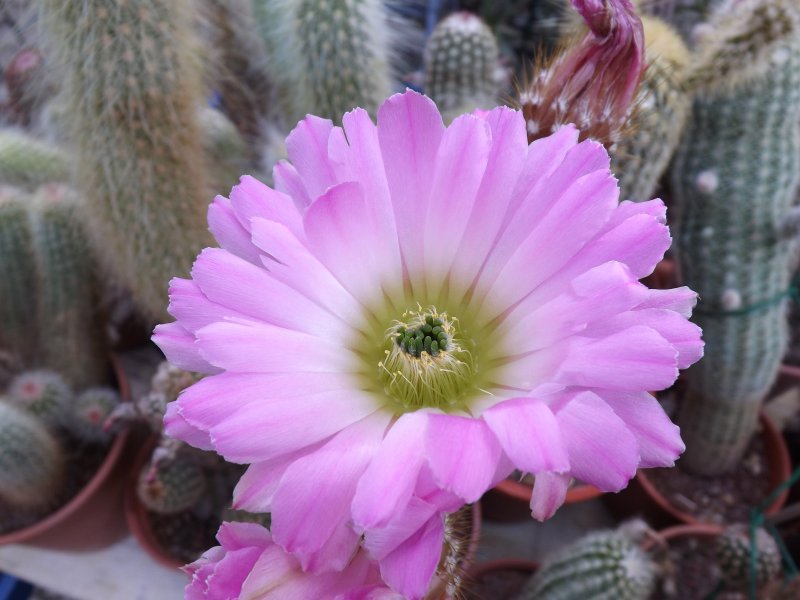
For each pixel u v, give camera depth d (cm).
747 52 23
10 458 26
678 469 33
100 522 29
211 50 30
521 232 14
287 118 31
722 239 27
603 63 16
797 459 35
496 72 34
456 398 15
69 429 30
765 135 25
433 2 44
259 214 14
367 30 26
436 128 14
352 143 14
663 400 33
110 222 25
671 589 28
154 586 30
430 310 16
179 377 22
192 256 26
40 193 29
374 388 15
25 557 30
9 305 31
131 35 21
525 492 27
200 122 26
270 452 11
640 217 13
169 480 25
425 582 11
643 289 12
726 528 28
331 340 14
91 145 24
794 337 38
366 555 12
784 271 27
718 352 28
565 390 12
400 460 11
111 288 32
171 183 24
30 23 28
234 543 13
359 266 15
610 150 18
